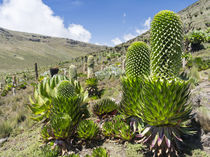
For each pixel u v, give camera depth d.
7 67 147.88
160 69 2.59
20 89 19.66
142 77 3.34
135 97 3.29
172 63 2.54
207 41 25.70
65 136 4.00
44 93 5.07
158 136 2.78
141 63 3.44
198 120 3.65
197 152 3.19
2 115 8.86
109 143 4.22
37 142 4.76
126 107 3.46
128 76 3.61
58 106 4.44
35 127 6.34
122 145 4.03
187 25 40.28
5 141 5.48
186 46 17.02
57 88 4.71
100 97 9.75
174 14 2.50
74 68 10.52
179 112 2.60
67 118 4.02
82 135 4.12
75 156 3.33
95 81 10.56
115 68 21.36
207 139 3.33
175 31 2.44
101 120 4.95
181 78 2.84
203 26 40.16
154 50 2.65
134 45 3.53
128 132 3.87
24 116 7.81
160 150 2.92
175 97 2.53
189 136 3.66
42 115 4.84
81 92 5.77
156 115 2.61
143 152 3.59
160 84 2.51
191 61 12.01
